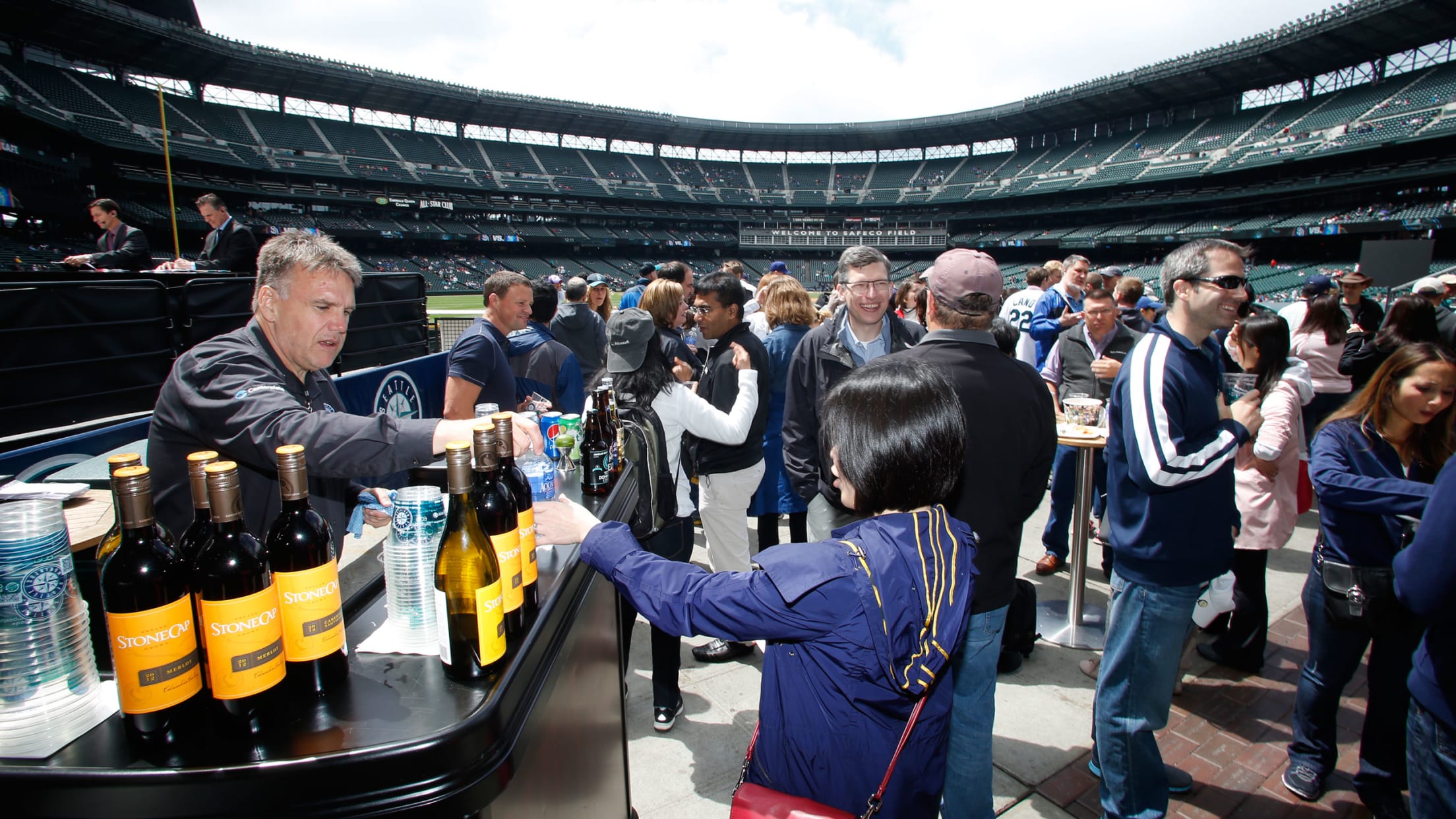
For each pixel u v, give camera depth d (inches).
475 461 45.1
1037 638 139.0
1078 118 1744.6
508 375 145.1
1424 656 64.1
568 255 1987.0
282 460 38.9
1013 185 1845.5
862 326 121.5
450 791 35.7
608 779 71.9
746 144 2064.5
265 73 1357.0
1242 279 75.4
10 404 123.0
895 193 2068.2
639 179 2046.0
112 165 1184.8
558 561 59.5
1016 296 241.8
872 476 46.1
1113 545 85.2
